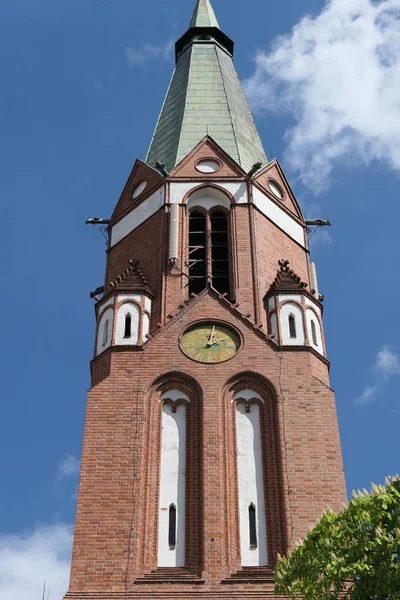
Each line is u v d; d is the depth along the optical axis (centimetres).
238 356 4028
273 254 4703
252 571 3422
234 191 4828
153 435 3800
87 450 3725
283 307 4291
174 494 3638
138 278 4394
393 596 2655
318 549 2864
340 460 3709
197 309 4197
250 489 3656
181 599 3312
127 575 3388
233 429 3822
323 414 3847
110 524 3516
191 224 4759
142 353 4050
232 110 5509
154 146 5403
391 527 2798
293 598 2927
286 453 3722
